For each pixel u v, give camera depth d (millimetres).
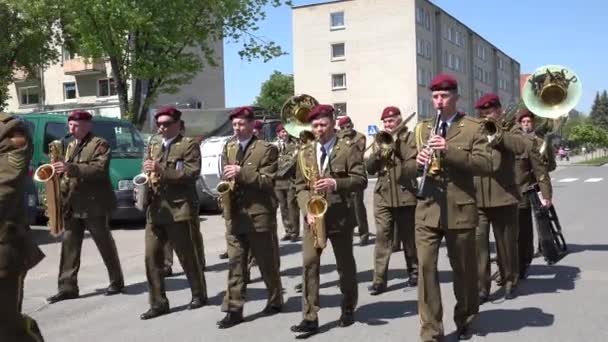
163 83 24016
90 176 6938
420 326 5383
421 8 49719
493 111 6855
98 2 21016
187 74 24516
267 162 6000
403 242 7426
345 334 5609
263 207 6051
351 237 5727
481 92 64688
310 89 51156
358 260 9117
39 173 6551
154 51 23172
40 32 28344
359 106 49781
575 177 29297
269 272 6250
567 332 5512
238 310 6000
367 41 49375
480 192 6523
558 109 7375
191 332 5816
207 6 23203
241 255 6055
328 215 5609
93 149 7055
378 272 7148
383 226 7172
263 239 6105
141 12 21703
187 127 21953
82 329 6039
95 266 9047
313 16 50906
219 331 5824
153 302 6395
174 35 22797
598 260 8578
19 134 3734
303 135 5828
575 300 6555
